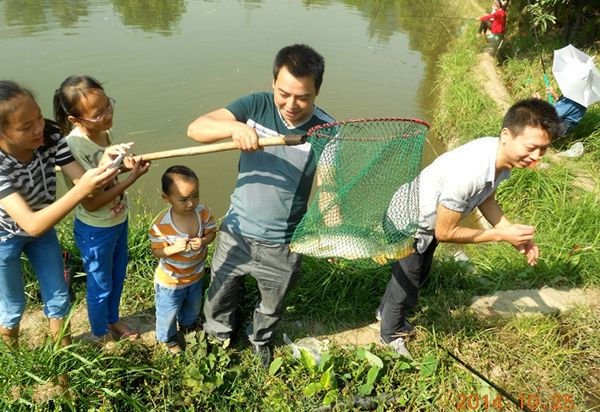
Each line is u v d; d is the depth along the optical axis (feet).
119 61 30.48
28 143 8.13
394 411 10.54
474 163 9.66
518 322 12.80
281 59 8.59
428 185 10.41
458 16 48.32
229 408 10.31
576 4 30.78
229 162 21.22
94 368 10.03
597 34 30.78
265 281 10.22
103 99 9.17
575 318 13.16
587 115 22.54
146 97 26.16
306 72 8.43
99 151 9.70
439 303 13.30
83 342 11.19
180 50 33.19
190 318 11.59
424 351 11.82
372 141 8.80
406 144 8.77
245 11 43.80
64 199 8.14
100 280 10.52
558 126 9.07
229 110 9.31
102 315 10.97
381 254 9.38
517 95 27.14
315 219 9.33
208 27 38.58
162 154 9.11
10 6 39.17
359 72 32.53
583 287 14.33
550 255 15.14
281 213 9.62
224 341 11.28
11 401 9.22
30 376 9.24
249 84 28.45
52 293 9.83
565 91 20.02
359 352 11.19
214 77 29.17
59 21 36.94
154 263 13.89
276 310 10.64
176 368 10.77
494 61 32.32
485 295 13.91
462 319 12.78
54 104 9.39
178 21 39.37
